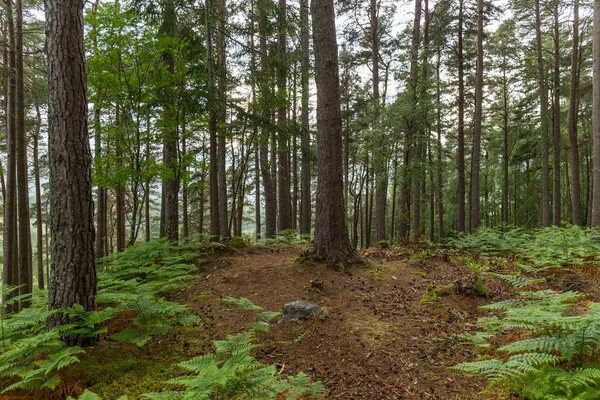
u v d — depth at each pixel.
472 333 4.37
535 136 23.05
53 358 3.26
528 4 16.75
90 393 2.52
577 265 6.83
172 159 8.88
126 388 3.37
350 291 5.77
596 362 2.85
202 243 8.41
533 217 25.92
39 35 13.39
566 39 18.16
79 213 4.02
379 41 17.12
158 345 4.22
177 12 7.97
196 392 2.24
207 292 5.91
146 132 9.02
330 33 6.88
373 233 34.94
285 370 3.68
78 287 4.01
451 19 15.95
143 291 4.60
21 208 10.21
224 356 3.11
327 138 6.95
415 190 14.08
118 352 3.98
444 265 7.52
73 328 3.93
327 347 4.11
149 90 8.45
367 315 4.93
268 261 7.51
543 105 17.02
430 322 4.70
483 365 2.81
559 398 2.38
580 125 23.34
